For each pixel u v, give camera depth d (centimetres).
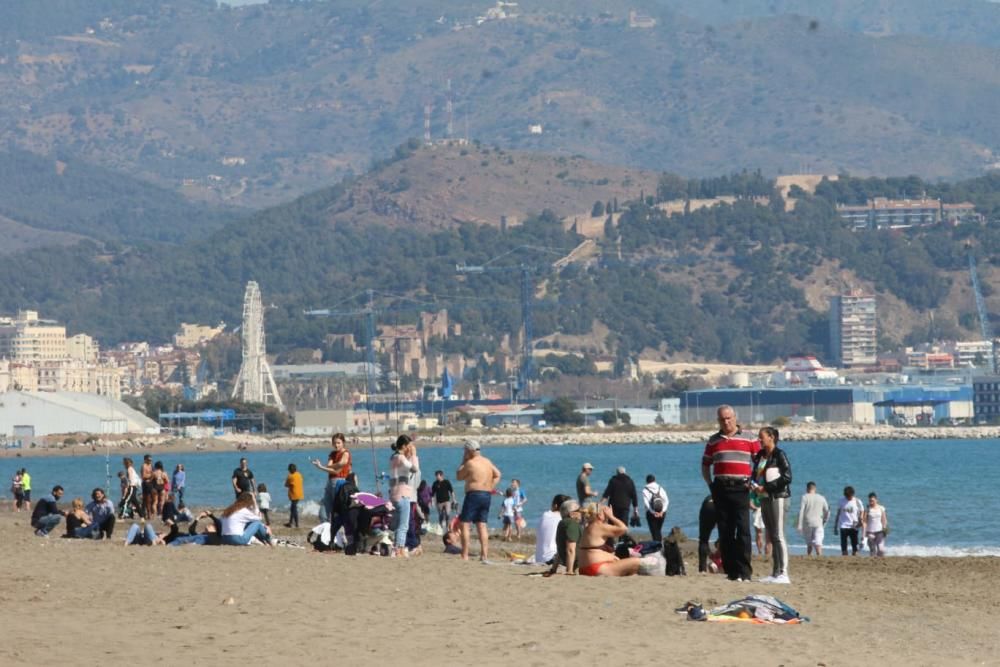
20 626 5588
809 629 6091
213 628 5675
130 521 14962
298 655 5150
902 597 7538
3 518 17225
